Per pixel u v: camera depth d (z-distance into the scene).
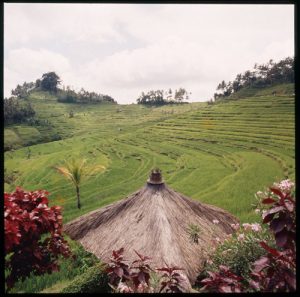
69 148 71.12
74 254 8.93
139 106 146.00
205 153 51.34
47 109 126.88
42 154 67.19
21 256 6.23
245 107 78.62
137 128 91.12
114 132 89.50
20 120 98.81
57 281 7.90
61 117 116.81
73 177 27.03
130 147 63.09
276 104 76.00
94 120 115.94
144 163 49.25
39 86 155.88
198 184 33.47
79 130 98.75
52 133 90.94
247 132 60.66
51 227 6.16
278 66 106.69
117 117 122.44
